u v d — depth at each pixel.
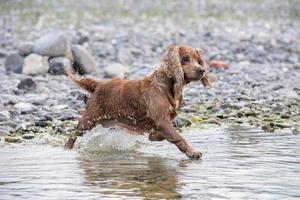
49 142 12.49
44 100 16.20
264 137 12.48
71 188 8.88
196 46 27.47
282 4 47.97
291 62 24.59
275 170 9.75
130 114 12.10
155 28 34.44
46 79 19.39
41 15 39.44
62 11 42.56
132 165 10.40
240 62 24.20
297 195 8.41
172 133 11.45
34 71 20.34
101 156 11.22
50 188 8.88
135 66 22.50
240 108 15.62
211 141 12.19
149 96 11.75
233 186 8.88
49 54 20.59
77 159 10.91
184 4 49.00
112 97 12.25
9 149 11.75
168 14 43.00
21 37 29.03
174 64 11.59
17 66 20.81
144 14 42.69
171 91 11.77
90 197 8.42
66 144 12.03
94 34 30.16
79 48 21.02
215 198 8.32
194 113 15.20
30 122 13.97
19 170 9.96
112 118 12.38
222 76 21.02
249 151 11.20
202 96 17.25
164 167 10.20
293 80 20.31
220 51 26.20
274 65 23.77
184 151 11.19
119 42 27.81
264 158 10.60
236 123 14.20
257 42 28.59
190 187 8.88
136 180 9.34
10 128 13.36
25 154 11.30
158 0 51.50
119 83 12.35
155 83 11.80
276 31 33.75
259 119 14.47
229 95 17.42
